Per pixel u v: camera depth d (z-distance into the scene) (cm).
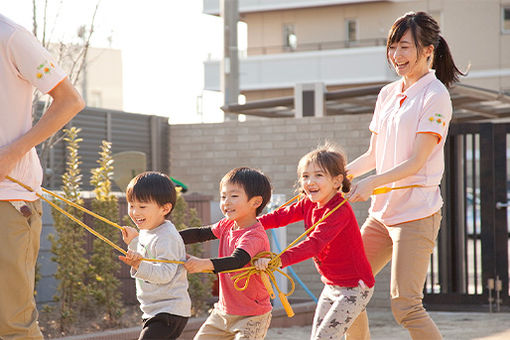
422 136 403
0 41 338
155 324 369
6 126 343
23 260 346
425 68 423
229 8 1689
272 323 729
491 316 827
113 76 3158
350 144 1008
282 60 3031
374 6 3262
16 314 347
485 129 894
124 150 1196
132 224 721
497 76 2923
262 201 384
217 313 394
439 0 3038
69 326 651
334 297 392
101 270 685
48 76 342
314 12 3359
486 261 887
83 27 848
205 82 2870
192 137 1155
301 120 1048
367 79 2912
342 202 383
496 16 2933
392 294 417
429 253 415
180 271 376
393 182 415
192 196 806
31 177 351
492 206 886
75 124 1126
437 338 406
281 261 364
